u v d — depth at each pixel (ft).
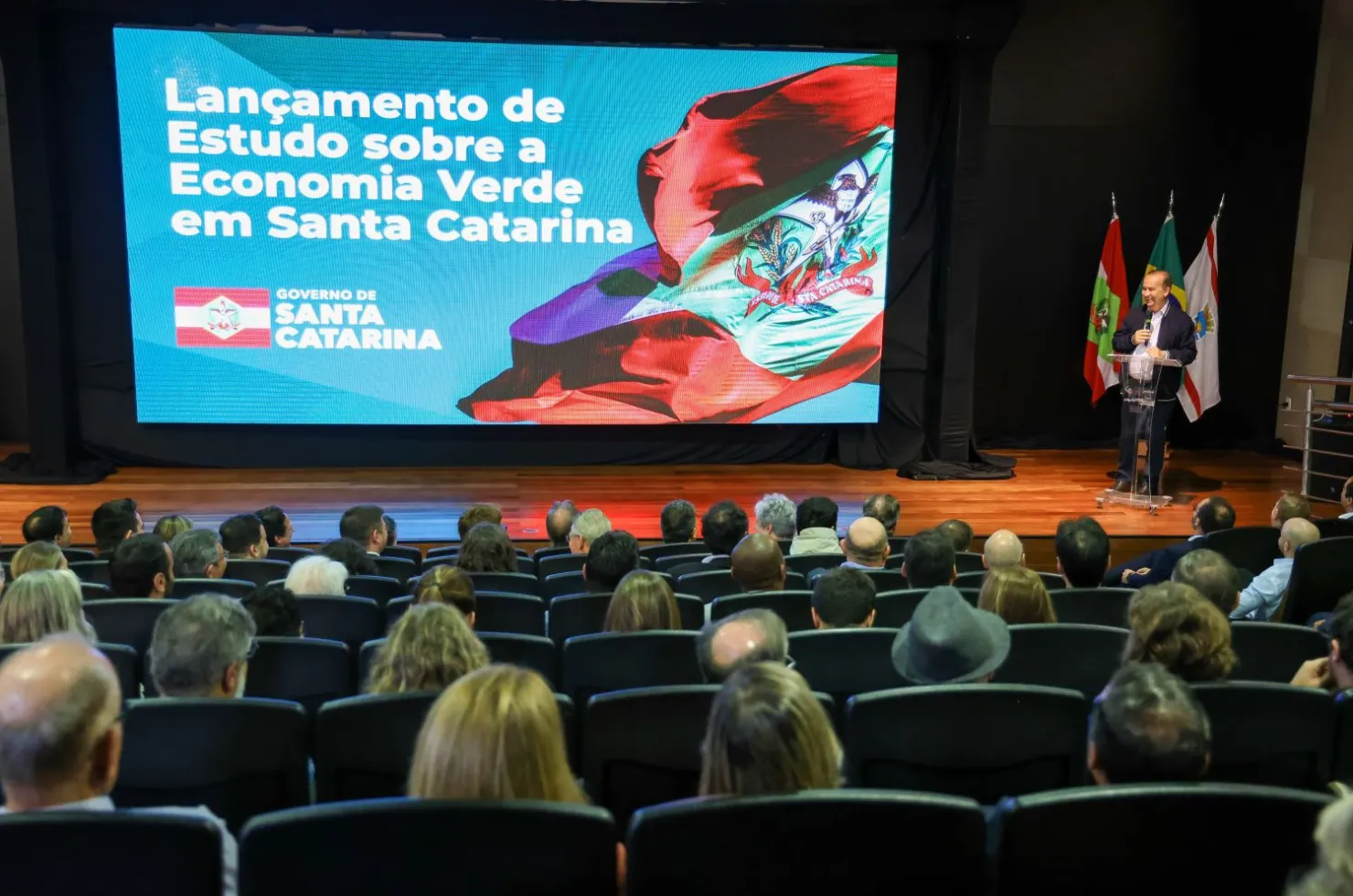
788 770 5.00
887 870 4.89
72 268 27.12
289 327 26.66
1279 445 32.04
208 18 25.31
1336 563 13.03
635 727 7.46
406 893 4.71
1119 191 31.48
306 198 26.11
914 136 28.53
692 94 26.50
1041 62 30.55
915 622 8.02
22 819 4.53
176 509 24.43
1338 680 8.16
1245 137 31.60
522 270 26.94
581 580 13.76
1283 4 31.04
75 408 27.61
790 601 11.21
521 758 4.97
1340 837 3.51
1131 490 25.88
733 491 26.84
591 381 27.66
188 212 25.94
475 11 25.85
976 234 27.91
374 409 27.25
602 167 26.66
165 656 7.38
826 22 26.48
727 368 27.91
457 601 9.91
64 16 25.96
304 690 9.32
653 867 4.75
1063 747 7.23
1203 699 7.41
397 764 7.25
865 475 28.71
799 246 27.50
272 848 4.58
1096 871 4.96
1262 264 32.30
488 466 29.12
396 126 26.00
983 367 32.04
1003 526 23.57
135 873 4.64
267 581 14.01
